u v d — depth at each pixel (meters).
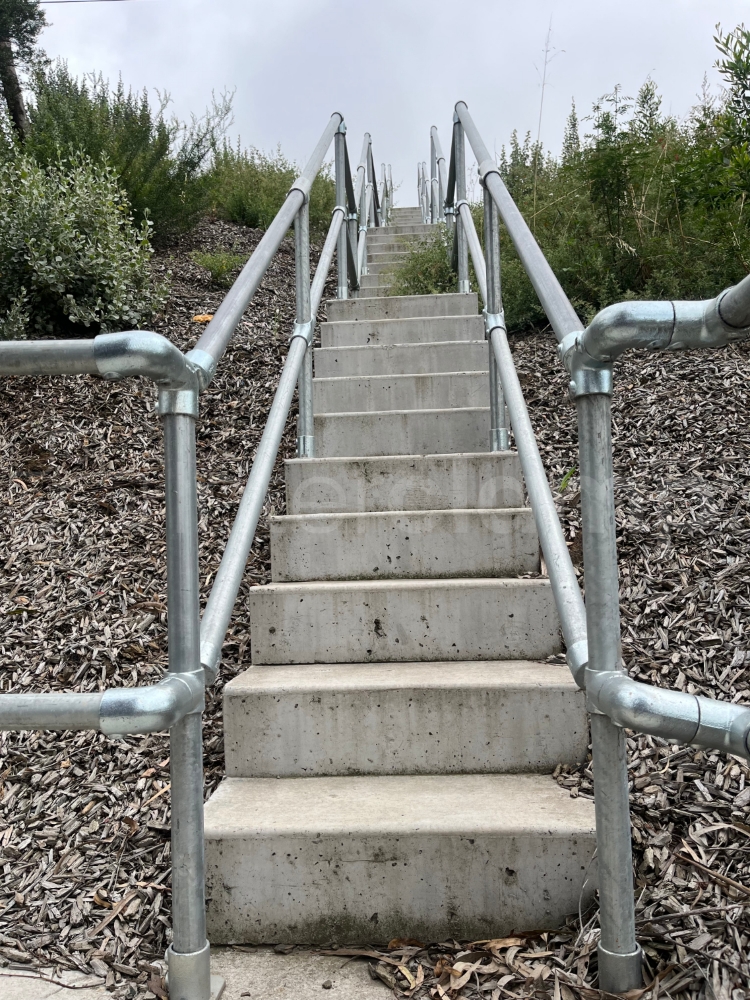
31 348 1.16
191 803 1.25
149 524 2.86
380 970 1.39
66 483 3.15
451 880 1.49
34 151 5.52
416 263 5.11
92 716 1.11
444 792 1.71
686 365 3.25
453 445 3.00
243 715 1.84
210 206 7.29
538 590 2.11
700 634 2.03
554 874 1.48
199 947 1.26
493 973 1.35
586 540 1.20
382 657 2.14
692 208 3.98
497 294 2.79
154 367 1.16
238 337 4.38
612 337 1.09
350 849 1.50
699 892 1.40
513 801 1.63
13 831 1.75
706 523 2.40
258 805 1.65
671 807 1.59
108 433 3.47
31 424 3.53
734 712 1.00
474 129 3.10
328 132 3.58
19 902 1.55
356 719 1.84
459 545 2.38
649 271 4.00
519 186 5.34
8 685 2.19
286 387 2.44
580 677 1.24
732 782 1.63
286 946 1.49
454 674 1.94
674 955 1.29
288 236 7.20
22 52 8.42
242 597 2.49
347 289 4.64
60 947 1.44
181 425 1.25
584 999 1.24
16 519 2.94
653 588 2.20
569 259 4.12
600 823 1.22
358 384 3.26
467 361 3.47
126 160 5.97
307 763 1.84
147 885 1.58
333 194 8.17
